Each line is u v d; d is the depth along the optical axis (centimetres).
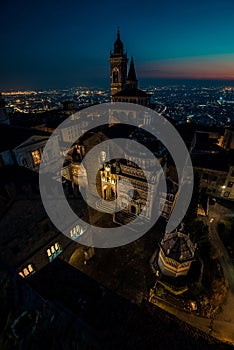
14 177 3694
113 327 1705
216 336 3025
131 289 3681
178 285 3450
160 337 1633
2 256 2531
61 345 778
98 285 2297
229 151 6625
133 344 1532
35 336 743
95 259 4256
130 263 4172
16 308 798
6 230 2517
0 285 851
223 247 4625
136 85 9325
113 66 9350
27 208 2688
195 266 3850
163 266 3622
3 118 5834
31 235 2811
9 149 4775
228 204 6094
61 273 2484
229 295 3634
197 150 8344
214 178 6259
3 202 2505
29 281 2375
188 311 3284
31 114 12838
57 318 872
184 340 1631
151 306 2309
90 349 896
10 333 712
